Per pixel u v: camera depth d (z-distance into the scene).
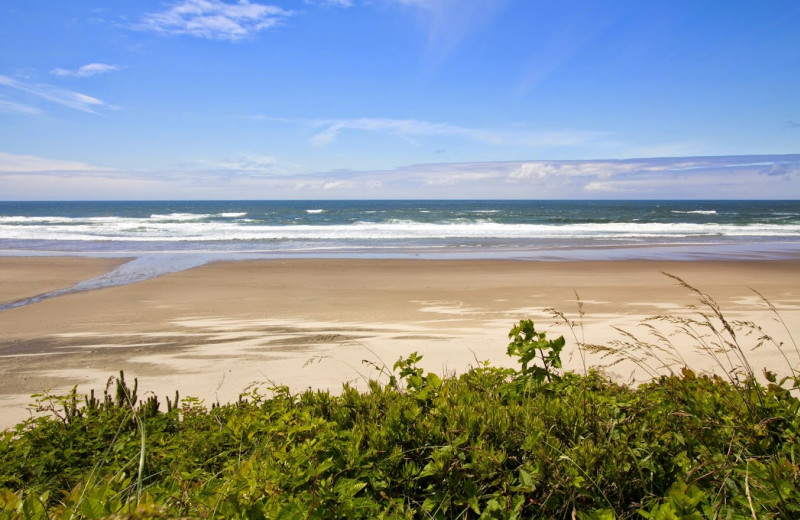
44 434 3.17
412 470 2.02
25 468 2.73
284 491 1.76
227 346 8.26
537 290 13.48
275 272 17.27
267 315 10.62
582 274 16.67
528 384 3.00
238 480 1.81
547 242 29.44
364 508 1.75
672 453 2.16
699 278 15.66
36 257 21.72
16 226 42.69
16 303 12.34
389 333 9.02
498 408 2.44
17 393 6.22
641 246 27.09
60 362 7.48
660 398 2.65
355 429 2.22
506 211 82.56
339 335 8.91
